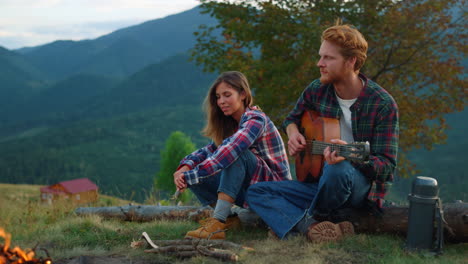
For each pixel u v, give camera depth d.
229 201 3.14
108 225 3.88
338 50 2.79
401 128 12.73
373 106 2.83
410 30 12.17
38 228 3.99
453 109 12.93
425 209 2.75
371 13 11.86
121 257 2.82
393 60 13.19
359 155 2.58
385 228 3.13
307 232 2.96
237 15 12.38
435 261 2.55
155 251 2.84
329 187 2.79
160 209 4.54
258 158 3.23
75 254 2.89
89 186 69.12
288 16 12.01
